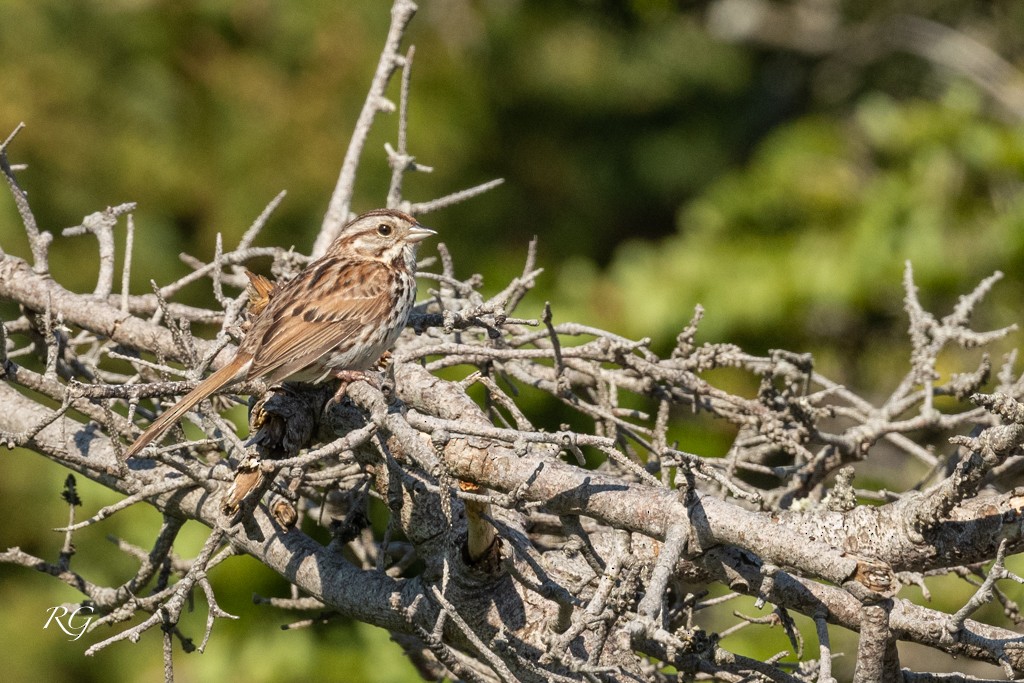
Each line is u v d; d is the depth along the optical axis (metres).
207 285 15.97
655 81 20.28
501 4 18.89
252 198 16.52
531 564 6.30
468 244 18.06
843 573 5.59
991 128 13.80
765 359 8.09
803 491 8.24
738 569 6.13
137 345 8.02
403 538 11.42
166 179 16.28
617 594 5.93
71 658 14.28
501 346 7.61
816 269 14.02
